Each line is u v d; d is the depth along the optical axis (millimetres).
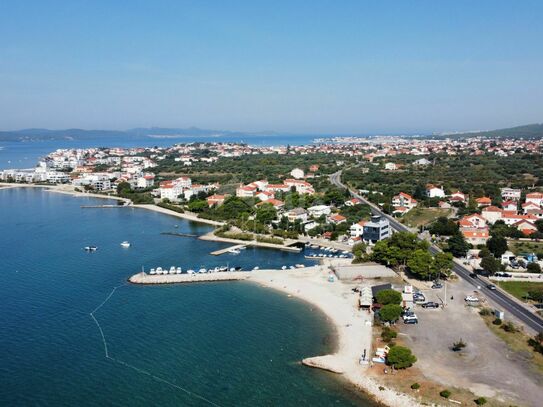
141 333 127375
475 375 103375
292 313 141250
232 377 105250
